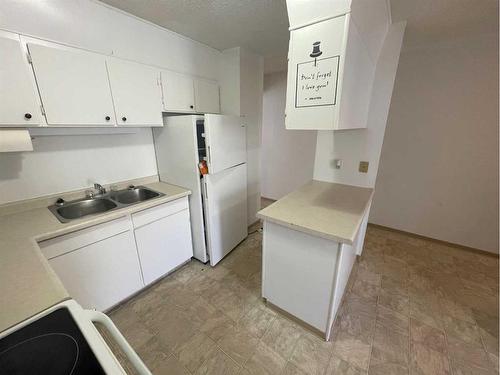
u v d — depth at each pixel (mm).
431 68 2354
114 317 1650
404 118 2596
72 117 1406
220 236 2273
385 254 2461
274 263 1555
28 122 1251
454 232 2574
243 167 2469
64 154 1681
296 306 1541
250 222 3125
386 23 1580
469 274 2127
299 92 1102
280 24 1818
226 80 2498
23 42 1206
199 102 2270
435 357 1372
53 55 1286
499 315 1660
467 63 2188
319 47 1001
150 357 1378
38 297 755
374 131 1935
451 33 1987
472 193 2408
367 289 1938
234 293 1901
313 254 1332
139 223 1727
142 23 1751
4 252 1040
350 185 2129
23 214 1496
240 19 1736
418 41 2205
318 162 2268
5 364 552
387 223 2988
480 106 2213
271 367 1321
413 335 1514
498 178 2262
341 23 924
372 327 1574
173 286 1980
